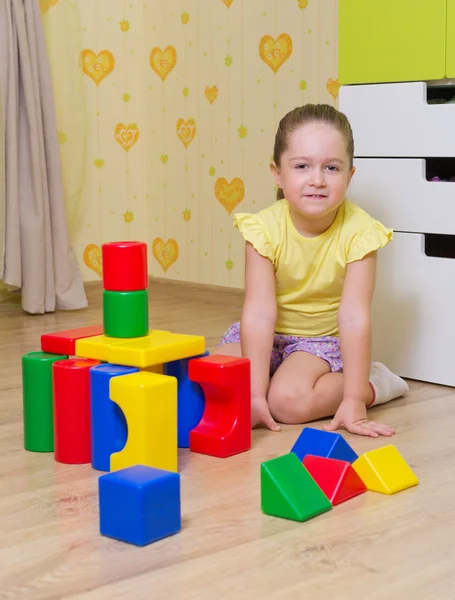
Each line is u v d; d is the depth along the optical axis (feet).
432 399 5.55
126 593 2.84
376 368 5.48
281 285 5.33
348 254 5.08
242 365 4.41
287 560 3.09
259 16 9.18
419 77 5.74
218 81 9.79
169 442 3.96
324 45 8.51
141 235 11.12
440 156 5.72
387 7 5.84
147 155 10.94
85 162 10.08
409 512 3.56
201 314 8.84
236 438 4.42
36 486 3.93
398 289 6.05
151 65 10.68
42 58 8.89
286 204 5.26
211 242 10.17
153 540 3.26
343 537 3.30
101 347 4.30
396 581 2.91
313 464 3.83
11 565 3.07
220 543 3.25
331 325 5.46
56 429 4.30
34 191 8.82
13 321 8.59
